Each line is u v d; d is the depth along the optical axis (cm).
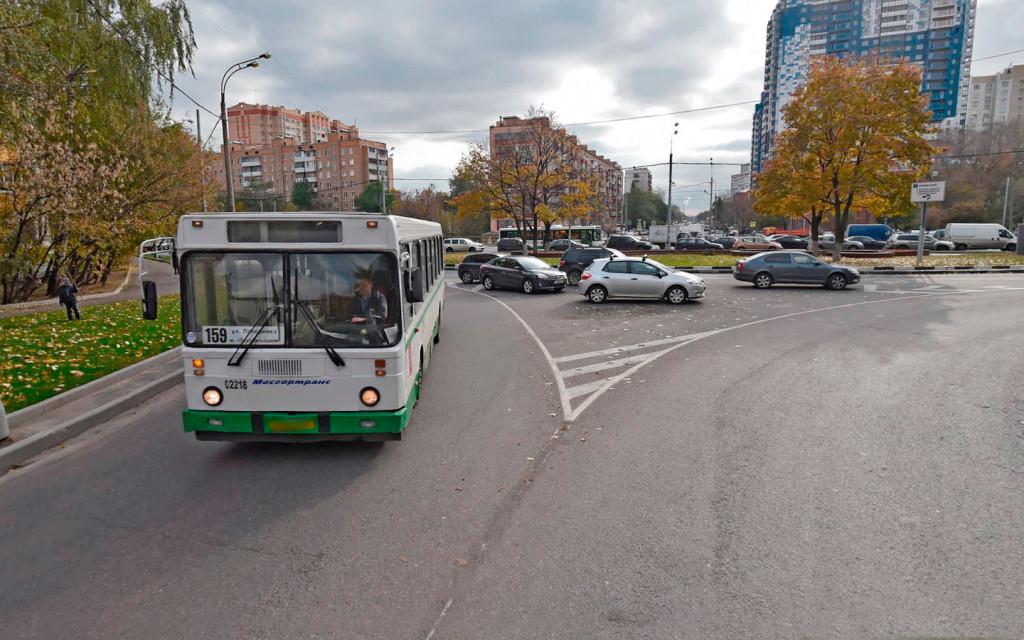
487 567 435
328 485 585
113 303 2155
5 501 562
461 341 1360
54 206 1975
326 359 603
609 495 553
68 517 526
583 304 1988
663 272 1975
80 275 2736
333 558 451
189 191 2709
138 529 502
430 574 427
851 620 368
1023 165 6962
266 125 10819
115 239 2361
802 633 357
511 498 551
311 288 603
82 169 1973
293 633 364
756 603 387
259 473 616
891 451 652
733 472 602
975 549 449
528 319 1686
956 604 382
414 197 9050
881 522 493
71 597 407
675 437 707
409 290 636
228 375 604
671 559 441
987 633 354
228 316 602
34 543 482
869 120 3075
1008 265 3117
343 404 609
